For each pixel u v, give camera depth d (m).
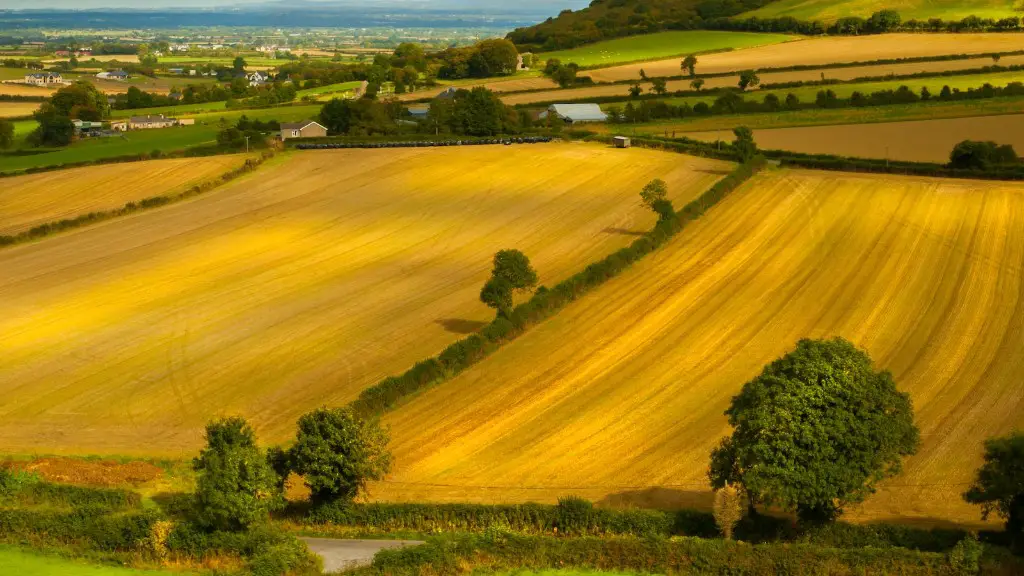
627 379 53.97
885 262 73.88
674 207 92.31
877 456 36.31
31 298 68.81
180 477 43.56
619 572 33.72
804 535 35.88
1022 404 49.53
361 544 36.75
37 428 48.91
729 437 43.59
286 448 45.66
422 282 72.00
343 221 90.38
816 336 59.56
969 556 32.66
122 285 71.62
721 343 58.94
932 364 55.00
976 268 71.75
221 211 94.88
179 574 34.28
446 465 44.75
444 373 54.75
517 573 33.69
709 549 33.56
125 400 52.16
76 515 36.94
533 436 47.50
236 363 56.94
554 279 72.44
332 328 62.50
